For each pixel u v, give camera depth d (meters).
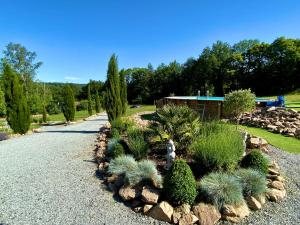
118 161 4.59
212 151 4.14
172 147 4.54
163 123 5.71
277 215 3.27
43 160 6.20
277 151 6.38
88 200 3.74
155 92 56.34
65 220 3.16
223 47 50.56
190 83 47.97
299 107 13.65
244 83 41.91
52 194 3.98
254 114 12.12
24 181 4.62
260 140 6.55
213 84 45.00
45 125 18.33
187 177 3.33
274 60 38.06
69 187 4.28
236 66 43.53
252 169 4.12
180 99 17.47
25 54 35.78
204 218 3.07
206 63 45.59
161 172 4.46
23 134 11.88
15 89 11.66
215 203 3.24
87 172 5.10
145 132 6.46
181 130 5.59
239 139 4.93
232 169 4.19
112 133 7.89
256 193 3.57
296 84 35.38
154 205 3.36
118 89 11.17
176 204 3.30
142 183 3.87
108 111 11.07
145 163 4.29
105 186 4.29
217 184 3.40
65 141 9.11
